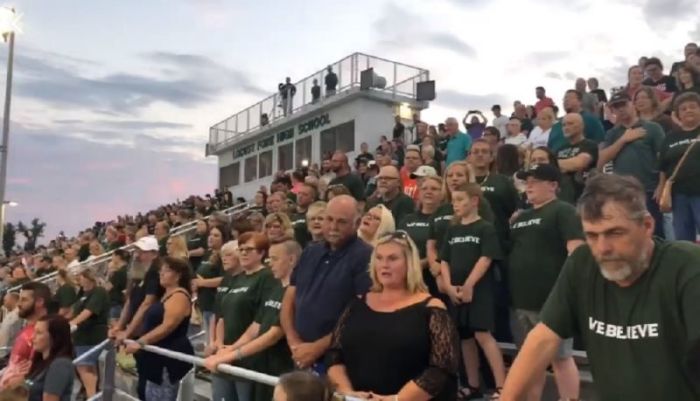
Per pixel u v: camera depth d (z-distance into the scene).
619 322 2.21
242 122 30.19
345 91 23.20
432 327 3.49
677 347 2.11
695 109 5.95
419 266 3.73
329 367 3.69
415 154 9.13
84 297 8.84
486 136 9.47
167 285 6.17
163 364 5.88
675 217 6.05
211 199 23.12
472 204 5.43
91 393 8.20
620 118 6.95
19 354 6.55
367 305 3.72
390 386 3.46
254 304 5.54
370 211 5.69
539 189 5.06
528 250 5.01
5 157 20.44
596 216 2.14
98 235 23.48
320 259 4.57
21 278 14.62
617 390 2.21
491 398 5.01
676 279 2.12
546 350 2.43
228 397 5.30
